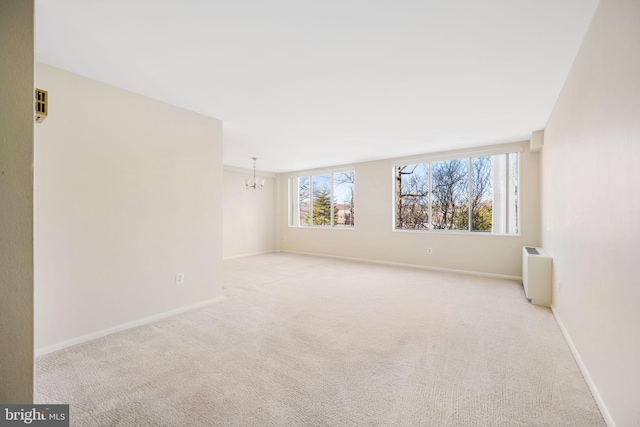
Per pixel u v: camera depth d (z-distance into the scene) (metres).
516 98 3.02
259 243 8.10
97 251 2.59
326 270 5.65
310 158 6.33
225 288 4.29
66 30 1.87
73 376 1.98
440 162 5.81
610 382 1.55
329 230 7.43
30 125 0.84
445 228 5.77
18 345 0.82
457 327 2.85
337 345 2.46
